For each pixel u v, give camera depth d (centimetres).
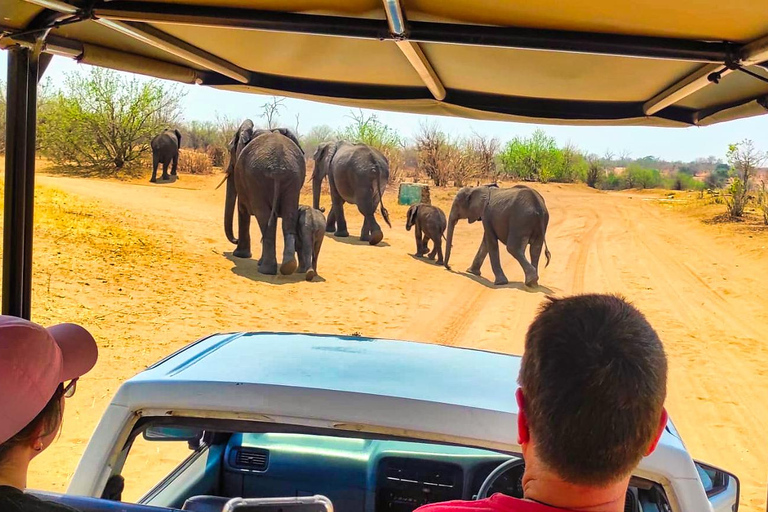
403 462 249
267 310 1109
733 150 3484
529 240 1545
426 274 1566
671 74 340
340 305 1195
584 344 135
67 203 1662
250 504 167
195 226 1764
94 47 347
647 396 133
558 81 380
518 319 1191
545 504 136
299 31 286
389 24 271
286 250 1371
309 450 257
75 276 1100
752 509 560
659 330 1177
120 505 171
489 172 4666
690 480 208
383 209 1953
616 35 283
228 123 4547
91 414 640
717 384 893
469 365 276
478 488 245
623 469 133
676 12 246
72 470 531
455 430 218
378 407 220
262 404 223
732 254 2061
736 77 336
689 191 5647
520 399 146
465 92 434
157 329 923
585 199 4134
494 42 286
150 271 1224
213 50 363
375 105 447
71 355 167
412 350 295
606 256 1981
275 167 1379
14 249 308
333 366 257
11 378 142
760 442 713
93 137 3322
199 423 228
